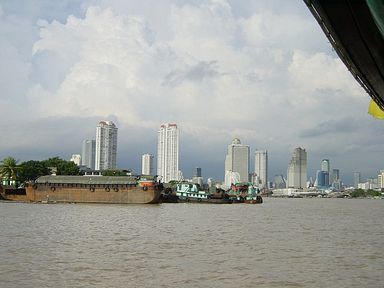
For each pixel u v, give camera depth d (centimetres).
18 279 3625
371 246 5816
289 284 3609
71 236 6425
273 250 5362
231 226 8538
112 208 13775
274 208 17988
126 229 7550
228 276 3862
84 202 16300
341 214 13762
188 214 12012
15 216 9956
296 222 9925
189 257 4769
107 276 3794
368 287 3553
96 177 16675
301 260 4691
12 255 4688
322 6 1431
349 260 4712
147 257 4731
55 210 12281
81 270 4009
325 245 5862
